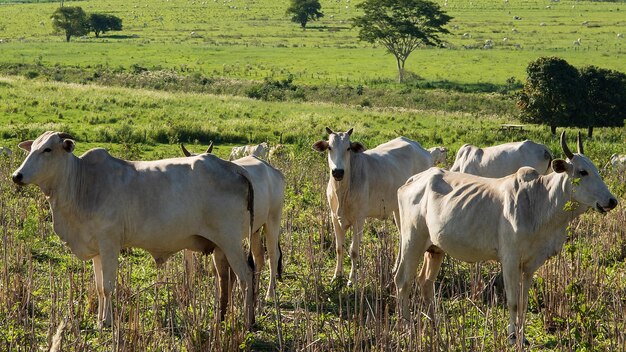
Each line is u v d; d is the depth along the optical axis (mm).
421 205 10008
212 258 10805
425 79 73062
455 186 9805
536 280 11211
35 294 9773
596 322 9156
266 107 52312
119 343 7961
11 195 17906
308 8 129000
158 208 9719
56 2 183750
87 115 43125
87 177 9711
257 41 107375
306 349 8352
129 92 55406
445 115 52375
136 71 70375
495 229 9383
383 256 11211
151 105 49656
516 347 8664
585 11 146750
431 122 47500
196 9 160250
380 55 91250
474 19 134125
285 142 36875
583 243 12617
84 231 9727
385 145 14656
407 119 47906
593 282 10320
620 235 13453
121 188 9703
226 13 153250
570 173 9117
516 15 140375
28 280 9938
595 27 120812
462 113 54031
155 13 152625
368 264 11953
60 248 13398
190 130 35688
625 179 20328
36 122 39594
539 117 45188
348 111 52406
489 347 8633
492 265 12188
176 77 67250
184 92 61000
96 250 9852
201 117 44594
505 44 100250
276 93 59938
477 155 16109
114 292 9781
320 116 47281
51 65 76000
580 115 44594
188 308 9359
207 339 8875
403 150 14453
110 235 9680
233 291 10008
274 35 116125
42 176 9547
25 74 65500
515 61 84562
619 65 77562
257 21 139375
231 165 10047
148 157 29531
